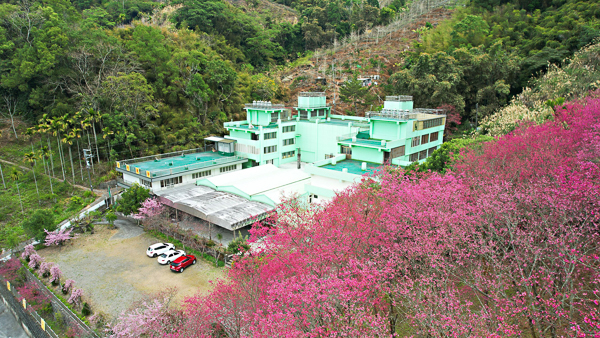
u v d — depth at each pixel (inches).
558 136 996.6
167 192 1686.8
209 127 2561.5
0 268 1323.8
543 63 2401.6
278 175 1863.9
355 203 957.8
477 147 1262.3
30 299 1119.0
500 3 3782.0
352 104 3216.0
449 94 2444.6
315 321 627.5
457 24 3275.1
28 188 1999.3
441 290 674.2
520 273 686.5
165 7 4160.9
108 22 3228.3
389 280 783.1
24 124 2367.1
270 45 4227.4
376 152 1660.9
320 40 4581.7
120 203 1622.8
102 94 2193.7
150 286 1175.6
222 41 3698.3
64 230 1514.5
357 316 600.7
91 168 2146.9
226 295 824.3
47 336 981.8
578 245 665.0
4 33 2305.6
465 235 779.4
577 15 2694.4
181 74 2623.0
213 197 1624.0
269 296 693.9
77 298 1077.8
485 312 613.0
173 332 836.0
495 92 2464.3
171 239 1496.1
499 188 820.0
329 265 764.6
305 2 5492.1
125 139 2176.4
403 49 3951.8
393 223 821.2
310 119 2440.9
